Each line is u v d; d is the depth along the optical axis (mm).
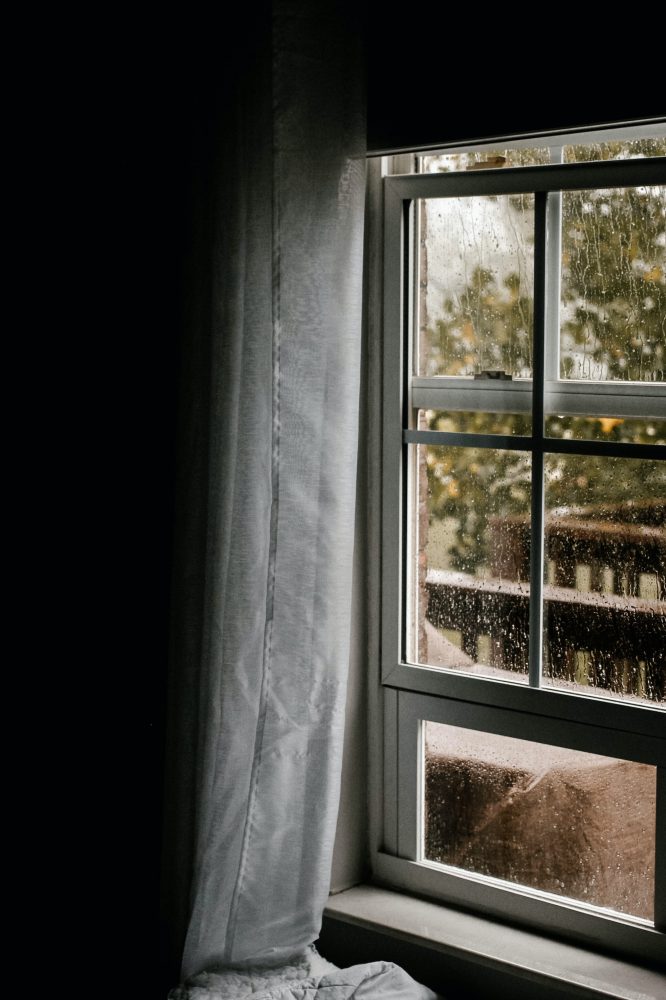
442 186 1679
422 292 1744
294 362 1536
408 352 1761
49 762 1842
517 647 1697
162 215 1706
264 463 1594
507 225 1644
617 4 1388
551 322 1623
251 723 1618
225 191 1607
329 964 1693
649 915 1586
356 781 1839
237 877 1612
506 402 1678
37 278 1736
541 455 1646
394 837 1836
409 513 1789
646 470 1558
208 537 1670
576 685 1643
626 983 1534
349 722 1812
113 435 1776
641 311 1547
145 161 1706
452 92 1541
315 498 1563
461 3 1515
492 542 1709
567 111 1445
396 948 1700
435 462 1756
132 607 1803
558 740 1640
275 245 1515
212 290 1634
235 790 1623
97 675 1832
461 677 1735
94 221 1737
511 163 1632
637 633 1582
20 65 1684
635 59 1383
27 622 1800
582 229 1582
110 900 1863
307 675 1585
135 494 1781
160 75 1674
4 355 1730
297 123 1509
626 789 1594
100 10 1685
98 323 1757
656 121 1401
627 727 1572
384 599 1804
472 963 1626
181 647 1709
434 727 1783
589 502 1610
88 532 1804
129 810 1840
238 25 1561
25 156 1707
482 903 1733
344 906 1773
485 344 1689
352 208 1538
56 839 1864
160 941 1777
